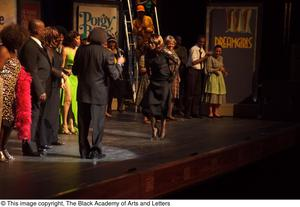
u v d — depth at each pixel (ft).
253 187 25.44
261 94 36.96
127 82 36.42
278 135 29.66
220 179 23.80
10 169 18.65
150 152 22.54
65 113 26.61
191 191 21.38
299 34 43.80
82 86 20.61
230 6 37.17
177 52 35.70
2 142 19.97
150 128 29.81
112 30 37.01
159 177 19.30
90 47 20.58
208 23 37.55
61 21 40.37
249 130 30.50
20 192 15.47
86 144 21.03
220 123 33.30
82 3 36.55
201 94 35.45
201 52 34.91
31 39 20.70
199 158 21.86
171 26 44.93
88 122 20.98
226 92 37.42
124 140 25.67
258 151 27.20
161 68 25.72
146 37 36.81
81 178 17.26
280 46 43.21
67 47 26.02
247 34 37.17
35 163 19.75
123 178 17.52
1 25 30.45
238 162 25.14
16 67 19.47
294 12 43.62
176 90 33.27
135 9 40.32
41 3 35.58
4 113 19.35
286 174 28.02
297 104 35.88
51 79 21.89
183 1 45.03
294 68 38.47
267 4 43.34
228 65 37.37
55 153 21.79
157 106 25.94
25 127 19.76
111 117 34.12
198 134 28.19
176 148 23.67
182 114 36.60
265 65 43.68
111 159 20.79
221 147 24.12
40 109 21.47
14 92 19.53
